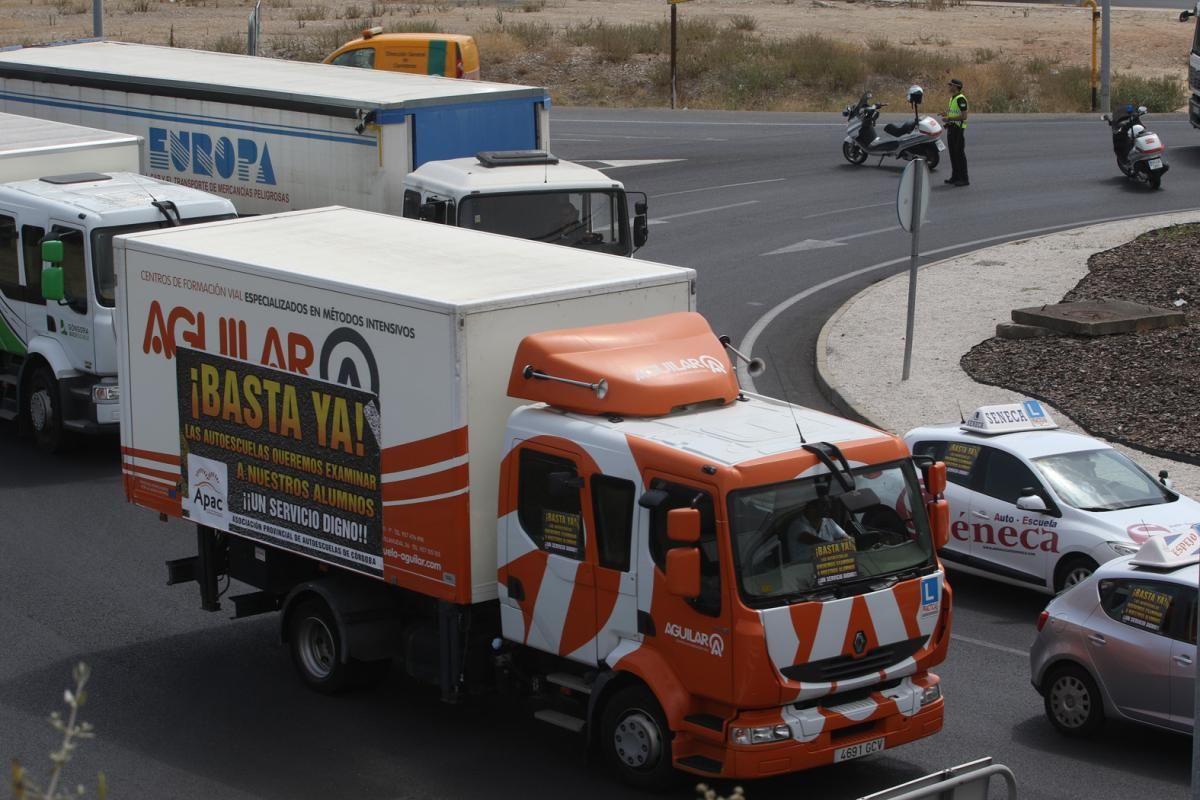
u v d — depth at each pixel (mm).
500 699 12391
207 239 13062
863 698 10133
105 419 18922
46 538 16406
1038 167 35000
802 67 50656
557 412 10594
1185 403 19109
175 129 24438
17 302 19781
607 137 40594
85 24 65188
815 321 24391
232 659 13281
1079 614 11594
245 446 12289
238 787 10656
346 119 21641
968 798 7773
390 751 11281
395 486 11086
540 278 11508
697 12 69062
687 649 9766
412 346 10797
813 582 9781
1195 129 37688
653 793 10336
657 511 9867
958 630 14031
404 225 13922
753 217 31281
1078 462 14898
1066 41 59125
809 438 10164
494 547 10930
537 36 57500
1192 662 10844
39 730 11664
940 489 10523
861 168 35781
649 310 11664
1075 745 11531
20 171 20469
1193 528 13977
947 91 47719
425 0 74312
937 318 23703
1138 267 25328
